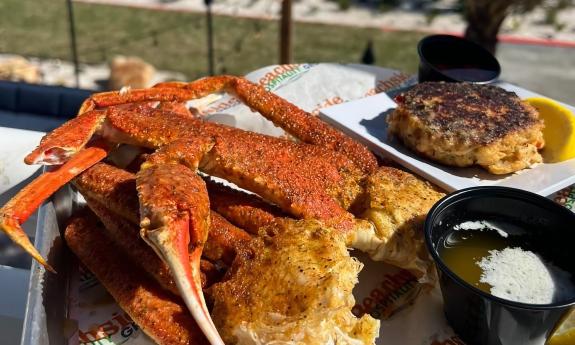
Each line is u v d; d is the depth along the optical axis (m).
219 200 0.27
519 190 0.27
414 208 0.27
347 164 0.29
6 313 0.28
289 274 0.21
